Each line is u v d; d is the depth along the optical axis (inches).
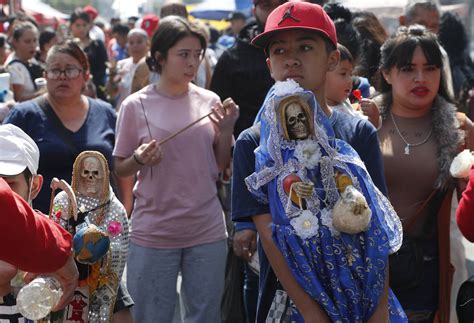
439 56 225.1
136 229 256.2
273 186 159.3
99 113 261.0
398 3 585.0
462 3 644.1
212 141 260.5
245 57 291.0
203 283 255.8
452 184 220.2
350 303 155.3
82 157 184.1
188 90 263.9
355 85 273.4
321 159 159.2
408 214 221.0
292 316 162.9
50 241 137.9
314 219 156.0
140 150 248.4
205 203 256.8
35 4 1153.4
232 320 260.5
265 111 161.3
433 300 220.4
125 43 834.8
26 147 158.2
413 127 226.5
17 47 459.5
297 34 165.5
